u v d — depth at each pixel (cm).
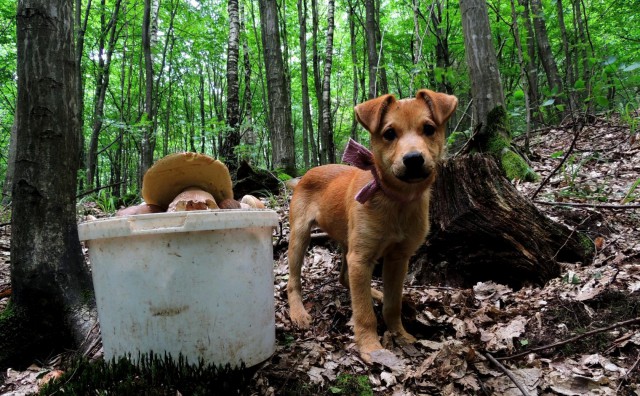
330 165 94
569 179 134
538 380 56
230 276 54
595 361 58
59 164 77
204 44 476
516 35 168
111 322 54
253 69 548
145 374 52
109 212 177
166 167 62
